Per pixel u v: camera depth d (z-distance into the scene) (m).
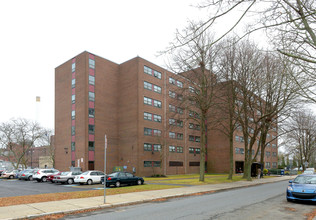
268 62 23.81
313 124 47.69
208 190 17.09
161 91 45.94
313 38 6.98
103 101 42.16
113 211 10.13
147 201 12.61
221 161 52.31
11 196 14.78
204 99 24.41
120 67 45.28
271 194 15.90
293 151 64.50
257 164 36.78
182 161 48.62
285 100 23.42
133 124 41.34
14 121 53.03
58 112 45.66
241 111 27.77
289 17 7.20
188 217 8.77
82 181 23.75
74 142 40.97
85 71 40.34
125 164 41.62
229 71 25.41
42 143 57.91
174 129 47.28
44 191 17.91
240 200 13.06
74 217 9.07
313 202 12.08
